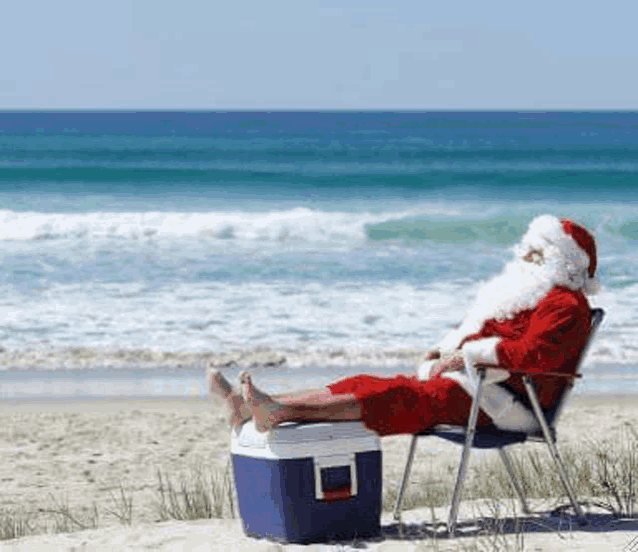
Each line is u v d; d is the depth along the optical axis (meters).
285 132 108.38
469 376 5.62
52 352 15.70
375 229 29.36
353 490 5.53
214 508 7.36
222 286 21.22
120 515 7.98
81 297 19.88
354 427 5.55
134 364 15.16
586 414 12.20
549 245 5.71
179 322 17.81
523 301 5.68
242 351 15.76
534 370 5.50
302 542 5.49
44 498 8.84
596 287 5.88
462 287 21.38
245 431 5.62
